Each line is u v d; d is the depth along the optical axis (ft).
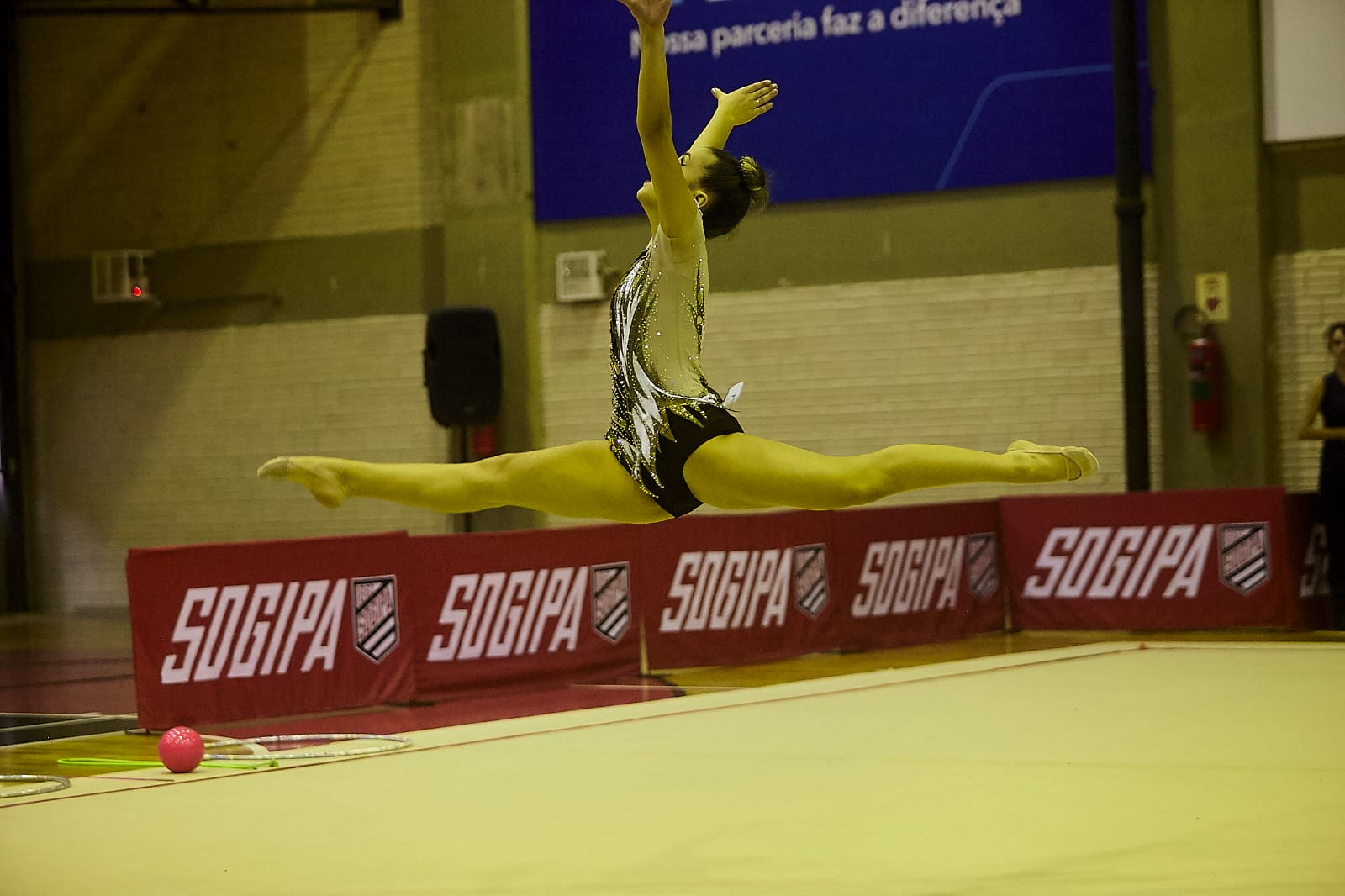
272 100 72.18
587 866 21.29
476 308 62.49
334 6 69.36
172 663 37.58
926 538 53.93
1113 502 54.08
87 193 75.92
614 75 64.95
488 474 17.12
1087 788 26.09
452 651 42.91
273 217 72.23
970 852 21.47
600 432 65.82
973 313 61.36
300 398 71.82
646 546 47.29
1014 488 62.23
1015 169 60.34
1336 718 33.06
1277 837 21.95
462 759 31.37
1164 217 58.65
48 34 76.38
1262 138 57.67
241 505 73.05
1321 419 57.67
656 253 17.15
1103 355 59.62
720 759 30.22
